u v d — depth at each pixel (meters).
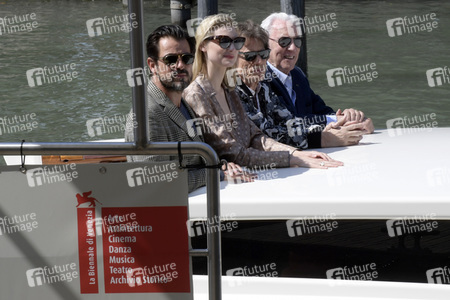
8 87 46.28
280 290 11.16
